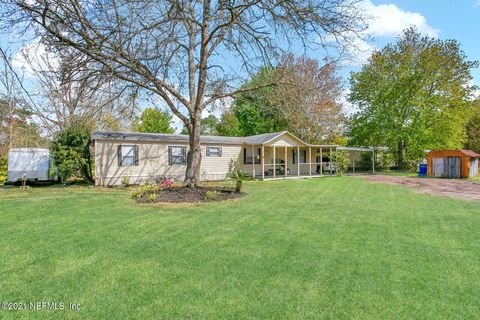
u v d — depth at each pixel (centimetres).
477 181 1596
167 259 395
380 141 2620
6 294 297
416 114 2492
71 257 402
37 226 571
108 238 492
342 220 626
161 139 1534
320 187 1320
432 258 397
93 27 859
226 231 537
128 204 824
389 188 1273
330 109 2617
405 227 564
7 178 1416
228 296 293
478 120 3148
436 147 2477
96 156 1380
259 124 2930
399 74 2481
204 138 1809
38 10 803
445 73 2395
